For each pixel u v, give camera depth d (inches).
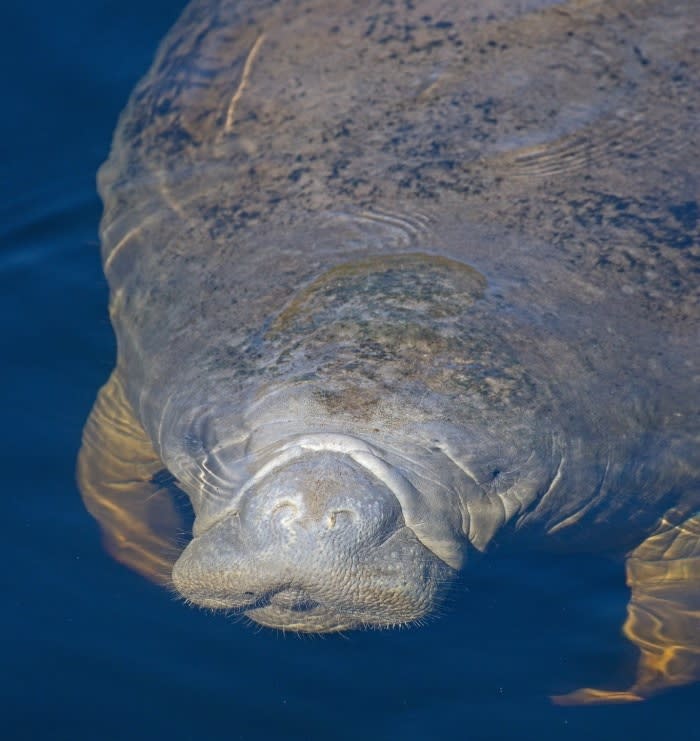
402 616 281.6
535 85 385.4
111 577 335.9
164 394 324.8
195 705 306.0
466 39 401.4
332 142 373.7
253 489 274.1
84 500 357.4
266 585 271.9
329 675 311.6
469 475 285.3
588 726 302.7
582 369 306.3
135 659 316.5
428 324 297.3
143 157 410.9
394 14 413.4
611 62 393.7
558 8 411.2
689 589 342.3
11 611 329.1
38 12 537.3
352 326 297.6
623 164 361.1
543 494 302.4
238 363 303.4
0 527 351.3
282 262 330.6
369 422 278.8
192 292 338.3
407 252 326.0
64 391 396.8
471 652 317.1
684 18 411.5
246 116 394.6
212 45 432.1
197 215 366.3
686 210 347.3
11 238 456.4
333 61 402.0
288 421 281.1
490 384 290.8
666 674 317.4
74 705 307.1
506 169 358.3
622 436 313.9
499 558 331.6
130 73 511.5
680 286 328.5
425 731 300.4
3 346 412.5
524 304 310.8
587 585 336.2
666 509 340.8
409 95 385.1
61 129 496.1
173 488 348.8
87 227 460.4
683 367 323.0
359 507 264.8
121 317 376.2
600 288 322.7
